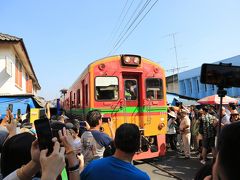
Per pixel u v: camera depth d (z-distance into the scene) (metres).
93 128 4.75
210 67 2.76
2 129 3.32
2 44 14.14
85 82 10.06
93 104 9.26
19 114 8.45
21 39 13.85
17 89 16.34
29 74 23.48
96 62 9.48
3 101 11.80
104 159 2.77
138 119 9.70
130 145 2.71
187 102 19.31
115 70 9.59
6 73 14.33
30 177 1.87
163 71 10.25
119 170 2.64
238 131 1.26
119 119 9.42
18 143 2.12
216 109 12.12
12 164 2.12
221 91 2.76
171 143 12.85
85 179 2.71
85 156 4.57
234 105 9.12
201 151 10.30
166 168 9.41
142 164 10.16
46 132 1.76
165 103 10.10
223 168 1.28
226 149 1.28
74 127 5.01
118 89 9.55
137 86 9.89
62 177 2.64
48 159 1.62
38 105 12.92
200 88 27.14
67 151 2.36
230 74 2.77
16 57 16.36
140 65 9.87
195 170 9.11
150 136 9.77
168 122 12.51
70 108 15.62
